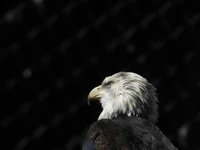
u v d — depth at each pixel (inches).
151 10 665.0
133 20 654.5
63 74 617.9
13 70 598.5
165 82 671.8
